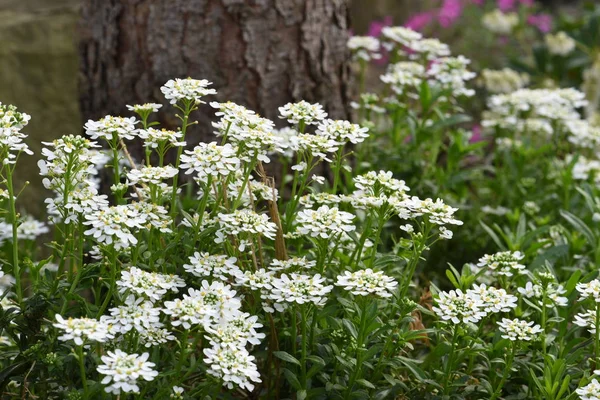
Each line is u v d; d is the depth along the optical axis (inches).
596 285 146.2
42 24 296.8
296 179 161.6
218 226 150.9
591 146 246.2
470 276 164.2
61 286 145.6
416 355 175.2
